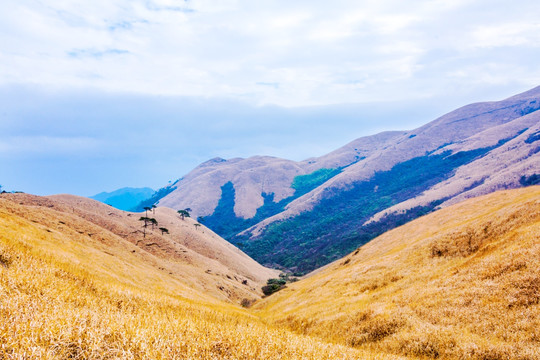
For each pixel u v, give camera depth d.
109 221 138.62
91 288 11.80
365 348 18.66
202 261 138.75
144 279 57.47
